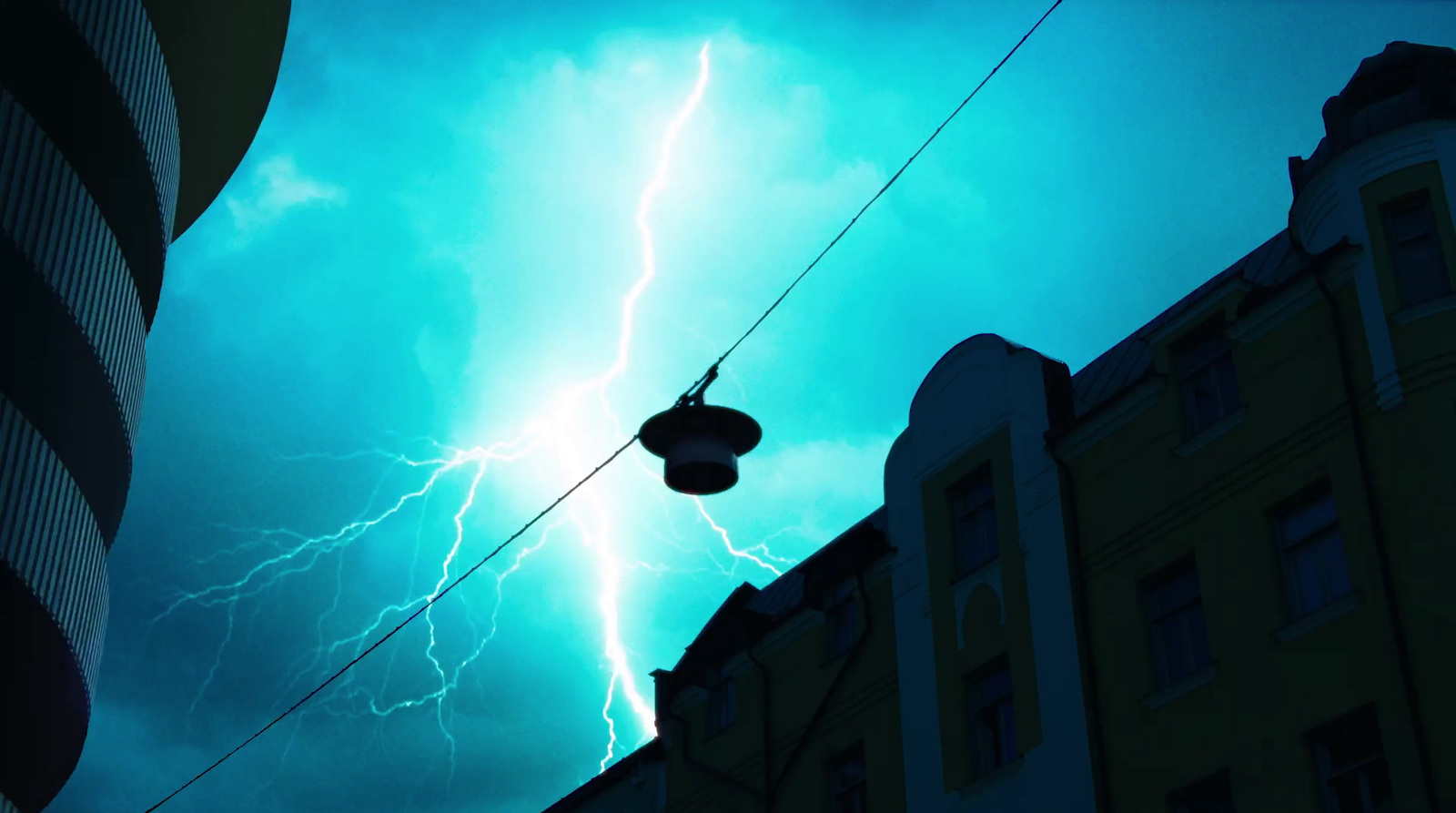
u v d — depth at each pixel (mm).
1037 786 21078
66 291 21766
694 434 13000
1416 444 18016
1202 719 19359
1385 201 19422
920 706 23625
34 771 25797
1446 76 20188
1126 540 21359
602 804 30625
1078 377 24500
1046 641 21812
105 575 23922
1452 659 16766
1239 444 20250
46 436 24047
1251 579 19422
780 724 26641
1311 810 17625
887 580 25469
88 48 22781
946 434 25109
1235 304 21031
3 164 20781
